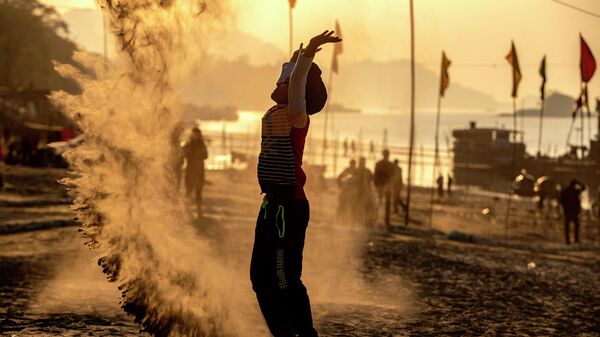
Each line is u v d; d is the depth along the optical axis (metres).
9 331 8.27
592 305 13.04
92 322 9.00
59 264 14.37
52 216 22.39
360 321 10.08
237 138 126.19
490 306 12.23
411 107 31.70
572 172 91.25
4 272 13.05
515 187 71.62
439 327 10.12
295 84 6.06
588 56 32.66
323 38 6.05
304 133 6.29
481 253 21.14
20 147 49.06
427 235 27.19
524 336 9.95
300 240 6.28
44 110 71.12
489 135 96.94
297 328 6.22
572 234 38.38
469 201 57.25
